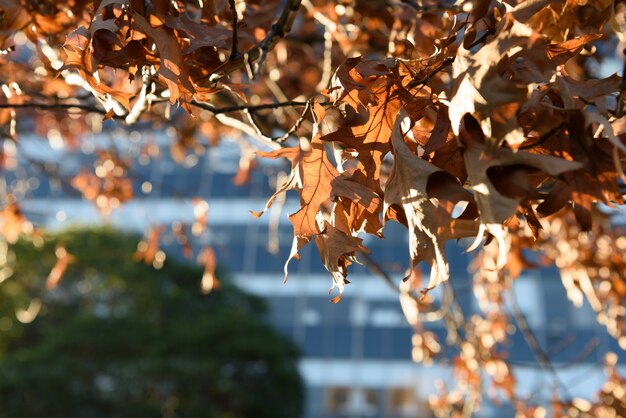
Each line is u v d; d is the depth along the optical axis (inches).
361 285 1056.2
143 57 55.0
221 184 1106.7
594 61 77.5
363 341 1038.4
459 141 41.4
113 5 56.7
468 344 179.5
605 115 47.8
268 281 1079.0
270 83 125.9
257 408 723.4
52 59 77.0
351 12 103.8
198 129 193.0
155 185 216.4
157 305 765.9
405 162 43.8
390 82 50.9
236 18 58.9
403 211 47.5
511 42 40.6
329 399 1019.3
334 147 54.7
